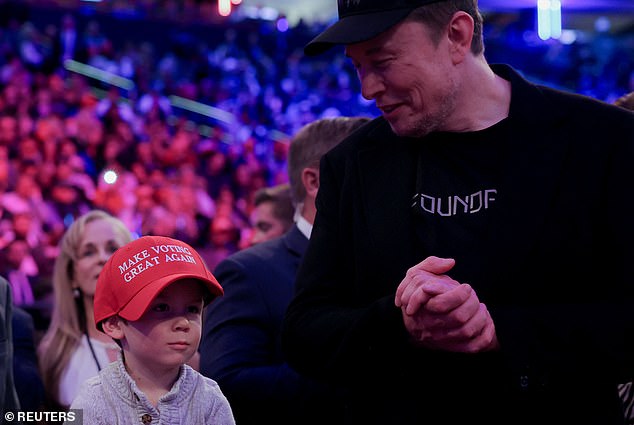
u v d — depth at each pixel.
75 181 9.63
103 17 14.70
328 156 1.52
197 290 1.36
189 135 12.39
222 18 15.44
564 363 1.22
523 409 1.28
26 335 2.32
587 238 1.28
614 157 1.30
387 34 1.30
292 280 1.90
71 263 2.44
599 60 15.00
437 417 1.32
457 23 1.32
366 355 1.30
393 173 1.41
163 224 9.02
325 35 1.32
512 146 1.34
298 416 1.72
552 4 11.55
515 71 1.43
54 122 10.72
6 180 8.95
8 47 12.40
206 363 1.83
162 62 14.11
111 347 2.39
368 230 1.39
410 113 1.34
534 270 1.29
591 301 1.30
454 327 1.18
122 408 1.33
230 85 14.03
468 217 1.33
